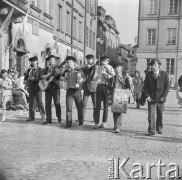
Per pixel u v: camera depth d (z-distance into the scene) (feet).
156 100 27.04
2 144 22.43
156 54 112.06
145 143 23.67
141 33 113.09
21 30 59.00
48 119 31.65
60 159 18.74
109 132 27.96
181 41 110.83
